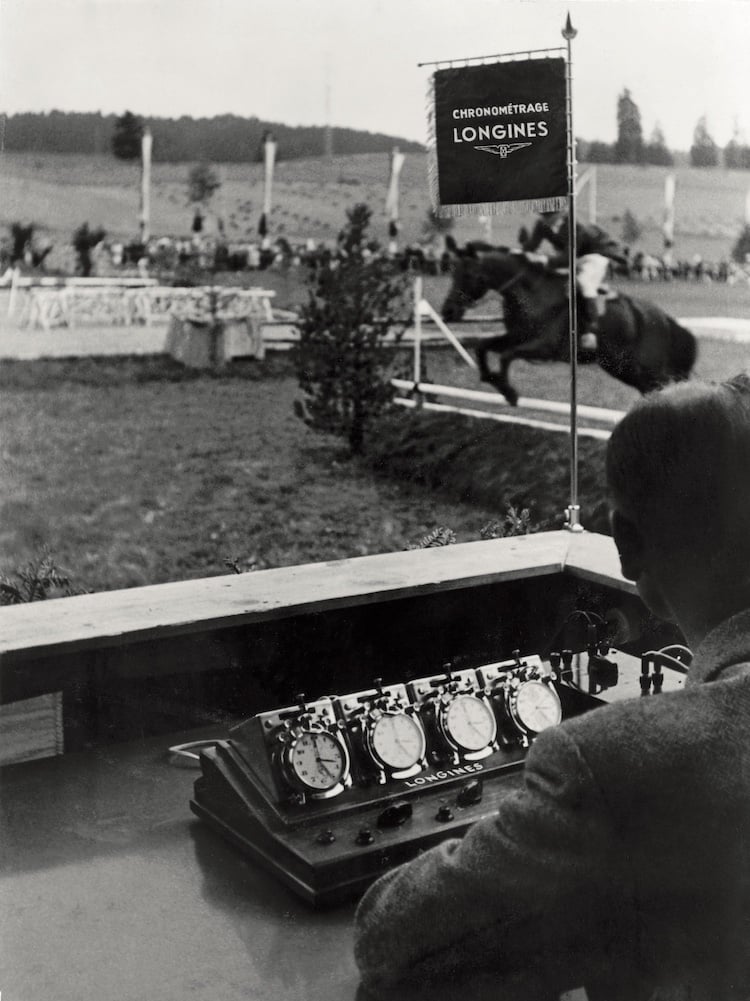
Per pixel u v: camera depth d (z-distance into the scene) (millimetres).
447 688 1143
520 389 7539
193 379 9352
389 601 1461
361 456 7996
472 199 1788
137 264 10227
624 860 659
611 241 7812
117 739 1260
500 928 713
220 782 1037
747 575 711
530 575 1569
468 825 990
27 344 9547
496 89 1745
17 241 9805
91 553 7309
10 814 1077
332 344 8703
